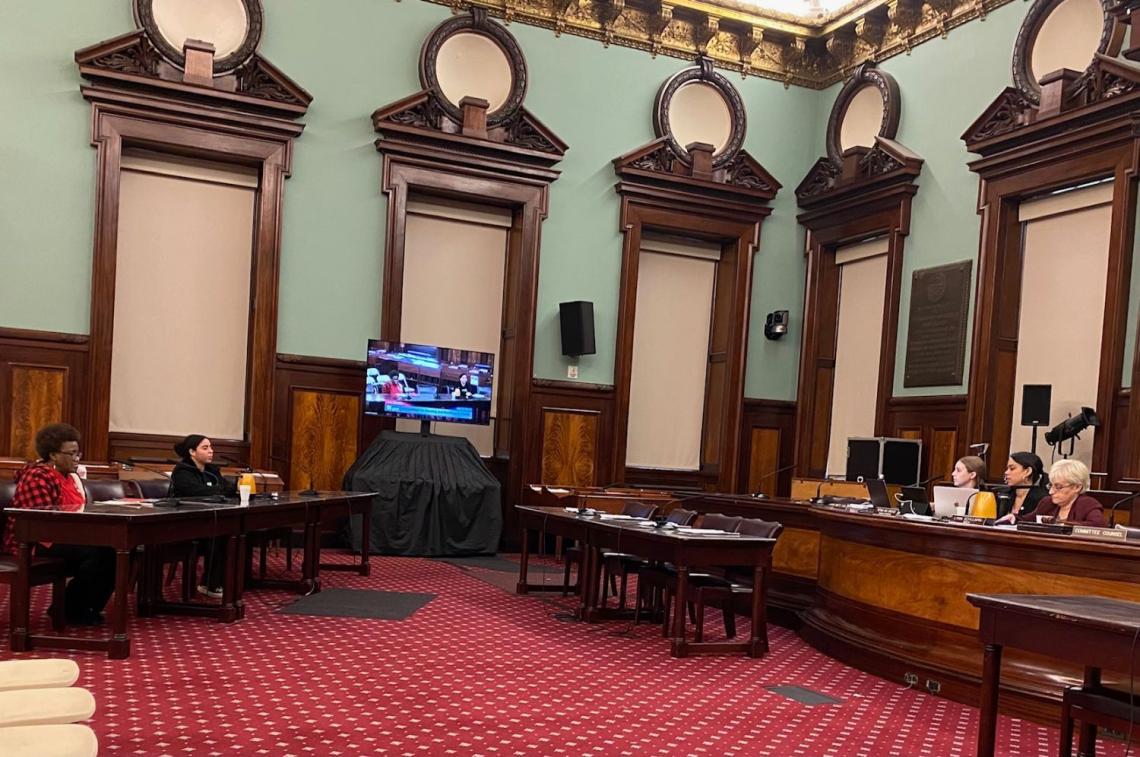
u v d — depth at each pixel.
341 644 4.91
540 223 9.82
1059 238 8.05
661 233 10.59
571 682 4.43
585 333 9.67
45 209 8.23
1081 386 7.73
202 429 9.01
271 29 8.97
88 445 8.30
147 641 4.71
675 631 5.18
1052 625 2.88
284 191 8.97
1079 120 7.55
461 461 8.95
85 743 1.96
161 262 8.88
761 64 10.78
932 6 9.25
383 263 9.30
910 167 9.29
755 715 4.06
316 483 9.05
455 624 5.63
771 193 10.62
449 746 3.38
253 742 3.28
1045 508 5.34
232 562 5.38
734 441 10.49
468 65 9.70
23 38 8.16
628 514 6.85
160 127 8.52
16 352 8.12
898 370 9.42
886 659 4.97
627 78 10.26
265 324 8.85
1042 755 3.74
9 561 4.48
